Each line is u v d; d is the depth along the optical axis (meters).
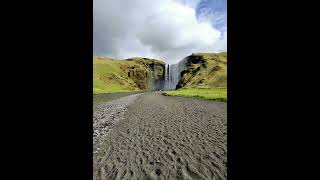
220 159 5.59
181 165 5.32
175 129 9.62
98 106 24.67
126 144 7.40
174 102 26.23
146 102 28.22
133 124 11.33
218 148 6.51
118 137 8.48
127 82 191.25
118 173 4.97
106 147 7.10
